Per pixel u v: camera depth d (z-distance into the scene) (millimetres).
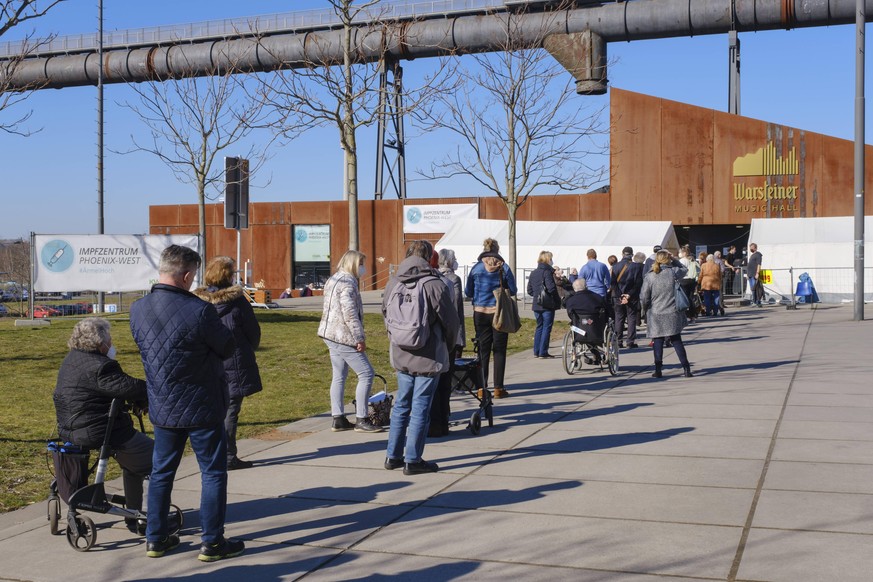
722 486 6629
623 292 17688
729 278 33406
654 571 4871
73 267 20984
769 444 8062
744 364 14273
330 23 42812
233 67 30266
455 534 5656
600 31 41031
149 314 5289
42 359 14781
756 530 5535
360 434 9164
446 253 9844
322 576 5008
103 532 5973
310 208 47688
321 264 47656
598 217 42031
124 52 47719
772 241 32250
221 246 49312
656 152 40812
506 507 6234
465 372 9164
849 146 38531
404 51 41688
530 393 11844
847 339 17922
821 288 31312
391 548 5438
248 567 5199
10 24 10734
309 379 13367
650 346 17953
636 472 7141
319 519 6094
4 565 5312
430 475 7277
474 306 11648
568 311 13562
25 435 8984
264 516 6203
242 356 7480
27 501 6773
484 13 41969
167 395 5238
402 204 45906
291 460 7957
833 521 5691
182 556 5438
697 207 40312
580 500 6344
